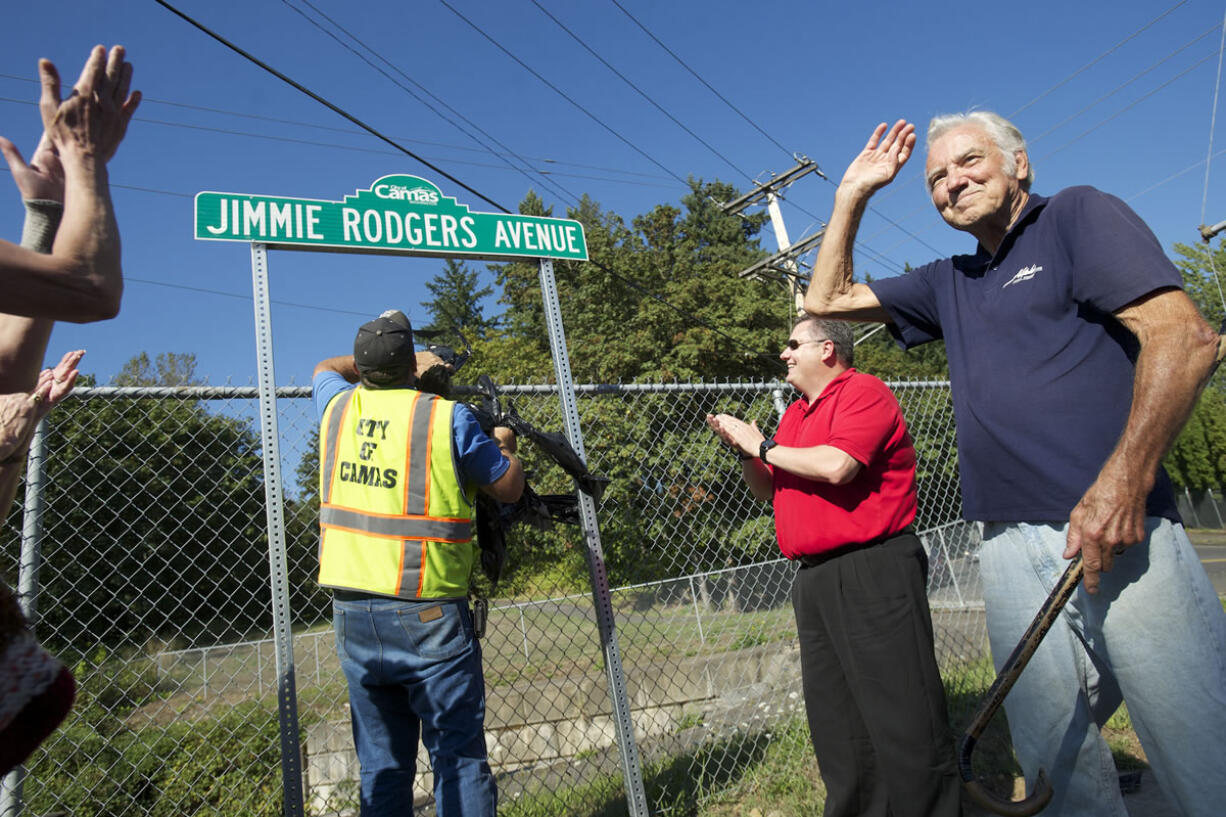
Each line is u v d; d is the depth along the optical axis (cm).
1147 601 153
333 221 274
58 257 112
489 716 481
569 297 2423
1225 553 1933
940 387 496
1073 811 173
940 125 195
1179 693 150
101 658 329
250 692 437
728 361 1950
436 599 216
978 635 536
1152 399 140
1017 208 188
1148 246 152
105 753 335
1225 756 148
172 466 331
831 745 228
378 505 219
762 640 566
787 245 1730
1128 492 142
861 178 218
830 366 257
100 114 123
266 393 262
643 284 2180
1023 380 175
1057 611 156
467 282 4528
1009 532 183
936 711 209
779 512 244
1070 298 170
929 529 545
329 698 472
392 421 225
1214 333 141
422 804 389
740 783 339
